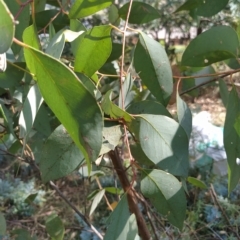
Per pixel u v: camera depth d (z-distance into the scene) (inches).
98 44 11.4
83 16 12.6
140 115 11.5
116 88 16.8
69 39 12.2
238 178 12.8
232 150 12.8
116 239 11.9
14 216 49.9
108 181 46.4
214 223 42.1
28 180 56.5
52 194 53.6
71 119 8.5
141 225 18.1
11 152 19.7
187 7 15.8
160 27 75.3
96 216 47.9
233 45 13.7
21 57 13.3
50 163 11.2
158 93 13.1
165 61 13.0
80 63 11.6
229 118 12.8
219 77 15.8
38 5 15.8
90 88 11.6
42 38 16.9
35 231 38.7
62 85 8.2
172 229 32.0
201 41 13.9
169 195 13.2
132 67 16.1
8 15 6.8
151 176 13.2
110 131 11.4
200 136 59.4
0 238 29.2
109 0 12.3
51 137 11.2
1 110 13.6
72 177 51.0
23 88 14.5
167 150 11.5
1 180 54.0
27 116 10.9
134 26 54.5
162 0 62.7
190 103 79.9
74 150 11.3
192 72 18.7
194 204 46.4
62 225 18.5
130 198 17.7
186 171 11.6
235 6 40.5
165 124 11.6
